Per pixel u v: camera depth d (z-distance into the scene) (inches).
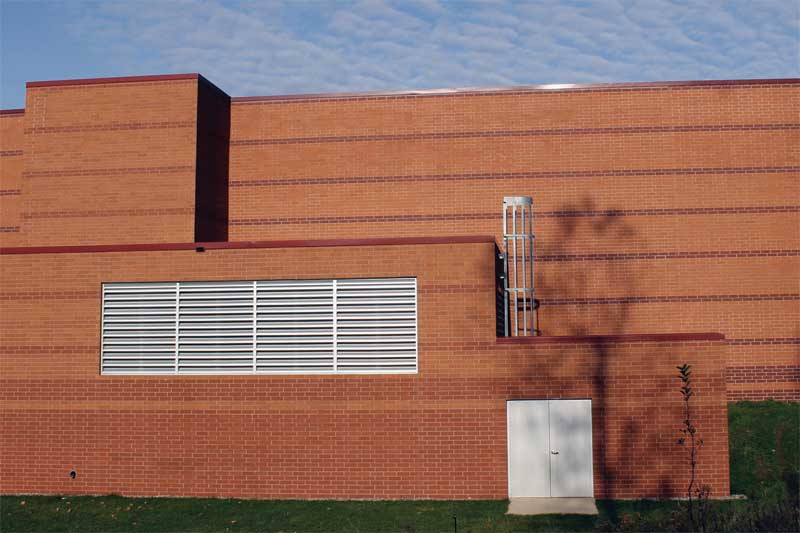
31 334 703.1
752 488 641.6
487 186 890.1
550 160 886.4
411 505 631.2
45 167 873.5
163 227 844.0
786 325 853.2
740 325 854.5
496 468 648.4
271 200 913.5
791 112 872.3
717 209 867.4
